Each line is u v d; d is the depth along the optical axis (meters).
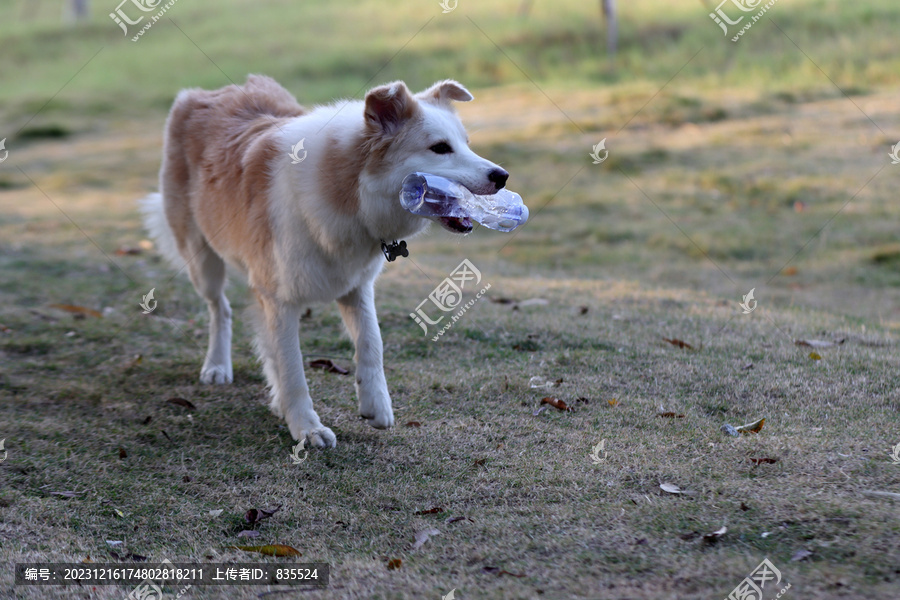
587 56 17.12
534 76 16.69
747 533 2.83
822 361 4.53
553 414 4.00
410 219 3.64
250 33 21.94
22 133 14.73
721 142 12.02
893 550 2.64
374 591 2.62
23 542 2.98
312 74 18.05
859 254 7.89
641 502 3.11
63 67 20.48
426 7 21.95
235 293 6.29
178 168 4.52
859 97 13.19
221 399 4.34
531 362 4.68
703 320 5.45
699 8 17.91
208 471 3.54
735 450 3.50
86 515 3.19
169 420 4.06
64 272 6.88
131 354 5.00
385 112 3.51
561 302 5.97
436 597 2.56
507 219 3.60
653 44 16.94
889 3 15.73
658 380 4.36
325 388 4.42
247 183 3.84
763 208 9.52
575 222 9.41
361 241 3.66
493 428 3.87
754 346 4.83
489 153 12.12
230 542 3.02
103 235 8.34
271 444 3.80
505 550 2.83
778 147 11.53
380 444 3.75
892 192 9.52
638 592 2.52
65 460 3.63
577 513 3.06
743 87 14.38
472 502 3.22
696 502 3.07
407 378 4.48
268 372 3.98
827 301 6.62
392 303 5.86
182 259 4.68
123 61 20.42
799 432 3.66
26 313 5.68
